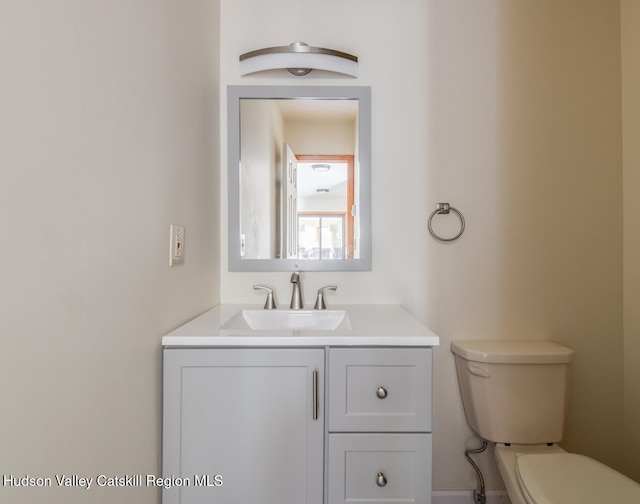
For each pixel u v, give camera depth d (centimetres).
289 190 132
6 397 41
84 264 55
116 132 64
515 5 130
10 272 42
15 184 42
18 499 43
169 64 88
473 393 118
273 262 132
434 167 131
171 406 81
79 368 54
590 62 129
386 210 132
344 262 131
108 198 62
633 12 124
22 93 43
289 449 82
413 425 83
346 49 132
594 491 81
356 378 83
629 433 126
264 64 124
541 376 113
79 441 54
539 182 129
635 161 124
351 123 132
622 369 128
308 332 87
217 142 128
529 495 82
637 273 123
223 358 82
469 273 131
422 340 83
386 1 132
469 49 130
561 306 129
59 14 49
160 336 82
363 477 83
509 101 130
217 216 128
